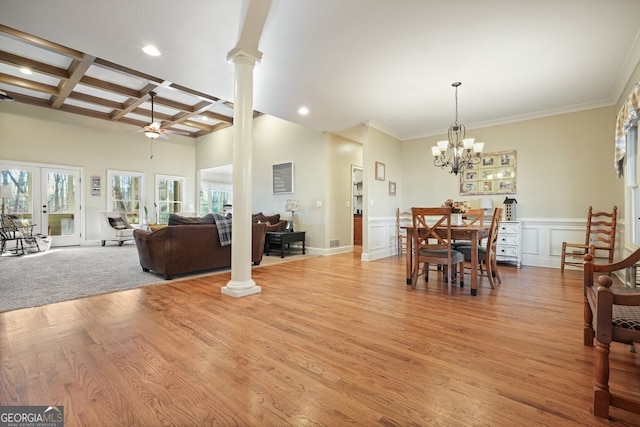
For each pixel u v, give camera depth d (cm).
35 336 201
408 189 616
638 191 323
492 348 186
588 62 314
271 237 581
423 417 123
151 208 873
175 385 145
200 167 959
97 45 288
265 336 204
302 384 147
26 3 225
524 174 488
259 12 238
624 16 239
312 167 633
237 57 291
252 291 309
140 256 409
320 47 290
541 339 199
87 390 140
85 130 759
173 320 233
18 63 443
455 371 159
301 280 375
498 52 296
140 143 857
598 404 123
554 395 138
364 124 528
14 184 661
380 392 140
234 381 149
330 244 618
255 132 746
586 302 189
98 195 778
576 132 446
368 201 526
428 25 254
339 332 212
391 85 372
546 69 329
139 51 299
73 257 548
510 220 478
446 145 395
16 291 311
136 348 184
